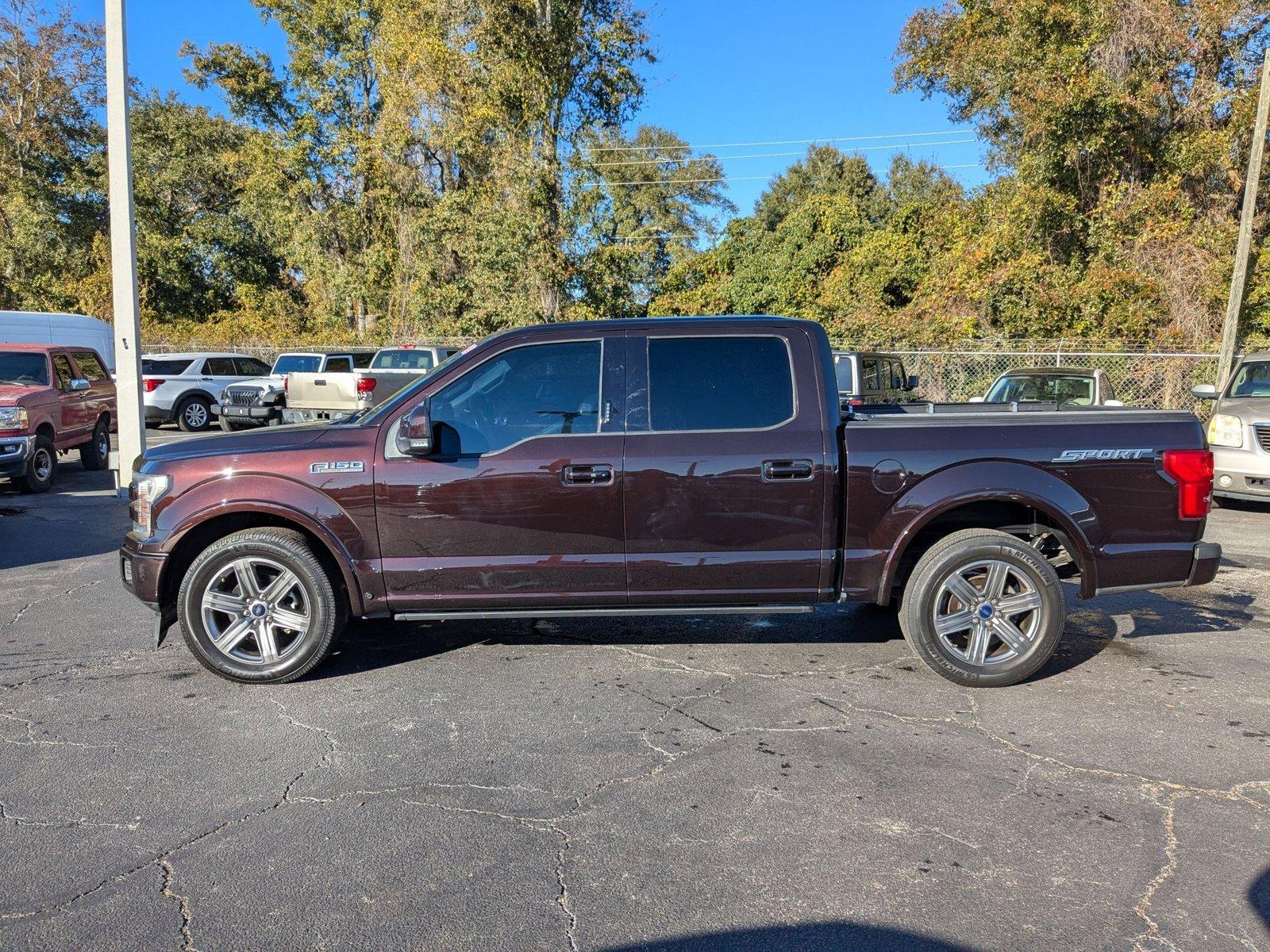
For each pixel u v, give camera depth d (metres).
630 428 4.55
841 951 2.51
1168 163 19.33
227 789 3.48
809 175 49.12
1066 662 4.95
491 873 2.91
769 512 4.50
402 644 5.28
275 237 39.41
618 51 24.50
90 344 17.25
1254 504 10.80
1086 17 18.72
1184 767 3.65
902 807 3.33
